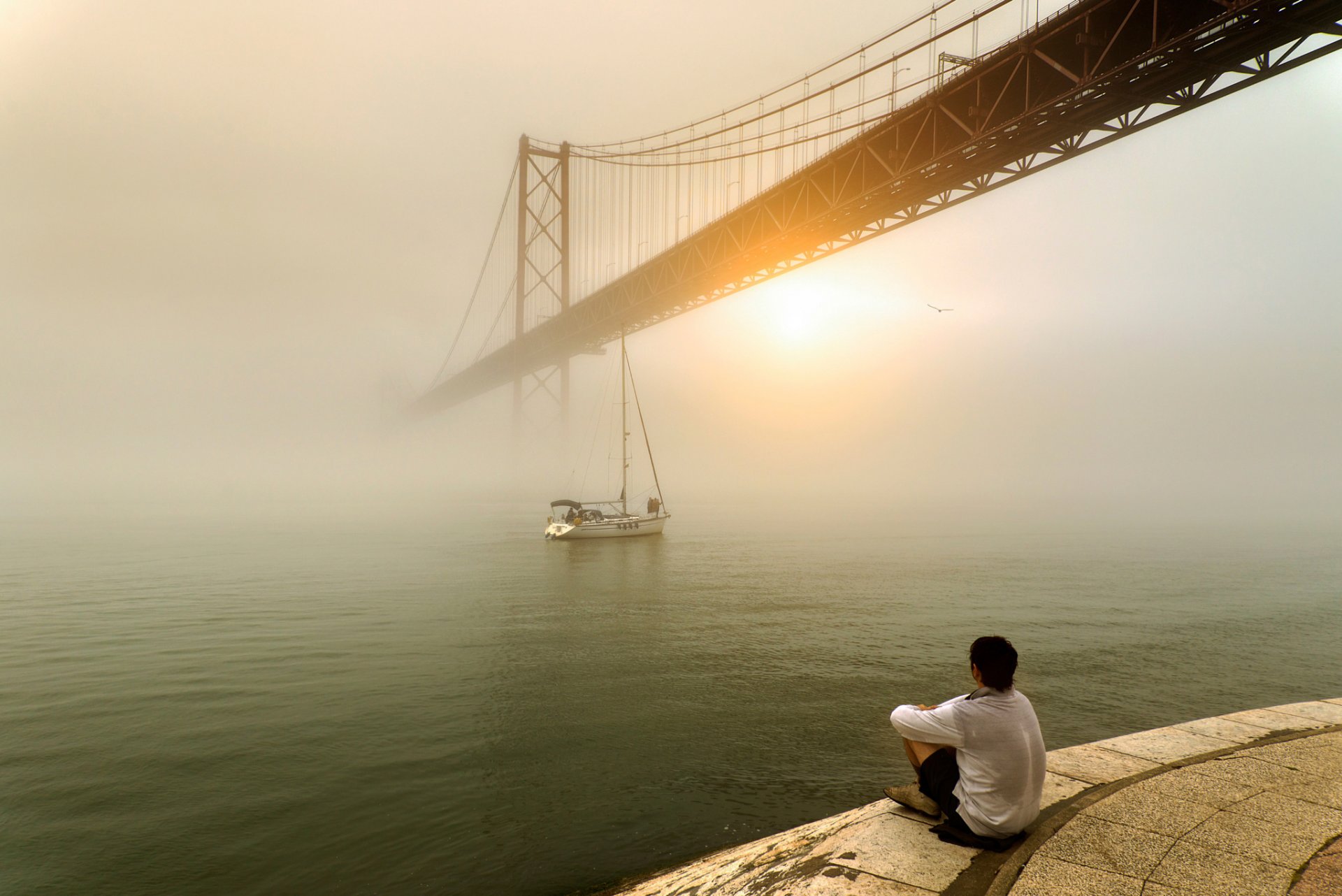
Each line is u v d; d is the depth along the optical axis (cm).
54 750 964
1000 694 357
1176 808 393
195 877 663
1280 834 364
